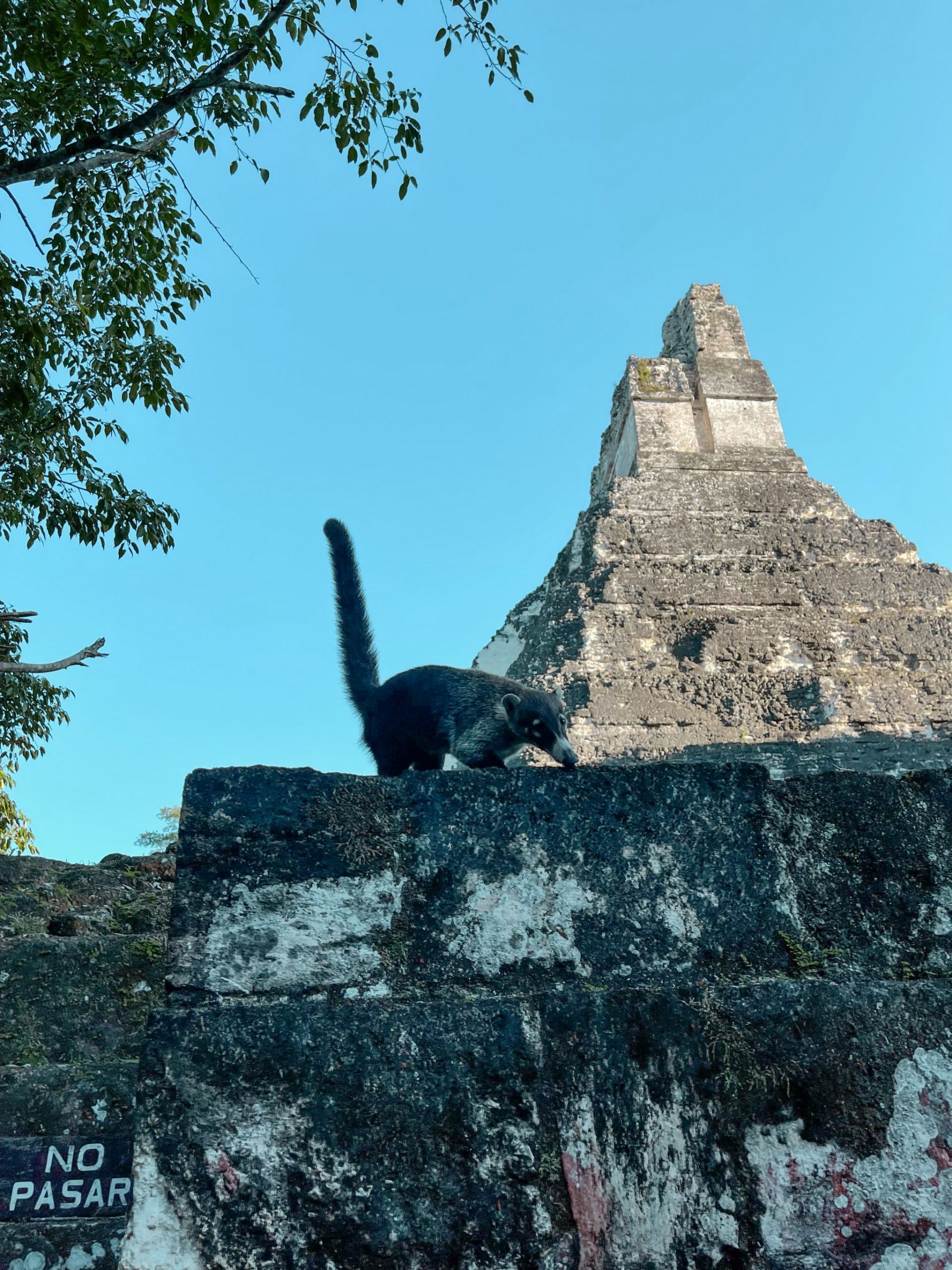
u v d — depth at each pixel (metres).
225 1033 2.39
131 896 6.25
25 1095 3.92
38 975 4.72
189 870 2.62
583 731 14.76
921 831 2.90
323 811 2.73
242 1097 2.34
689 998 2.55
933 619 16.98
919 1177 2.41
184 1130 2.30
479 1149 2.35
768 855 2.81
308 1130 2.32
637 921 2.69
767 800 2.88
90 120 7.18
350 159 7.26
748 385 20.17
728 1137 2.42
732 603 16.86
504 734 4.76
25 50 6.51
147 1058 2.36
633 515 17.98
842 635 16.64
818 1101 2.46
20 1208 3.59
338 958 2.57
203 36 6.29
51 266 8.13
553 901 2.69
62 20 6.32
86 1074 4.02
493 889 2.69
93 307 8.45
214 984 2.50
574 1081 2.43
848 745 15.17
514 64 6.95
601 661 15.79
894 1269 2.31
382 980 2.56
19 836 11.84
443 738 4.57
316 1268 2.20
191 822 2.67
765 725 15.41
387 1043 2.42
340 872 2.66
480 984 2.58
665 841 2.79
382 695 4.80
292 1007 2.45
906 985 2.61
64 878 6.23
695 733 15.11
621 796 2.84
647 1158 2.38
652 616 16.53
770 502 18.55
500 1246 2.26
